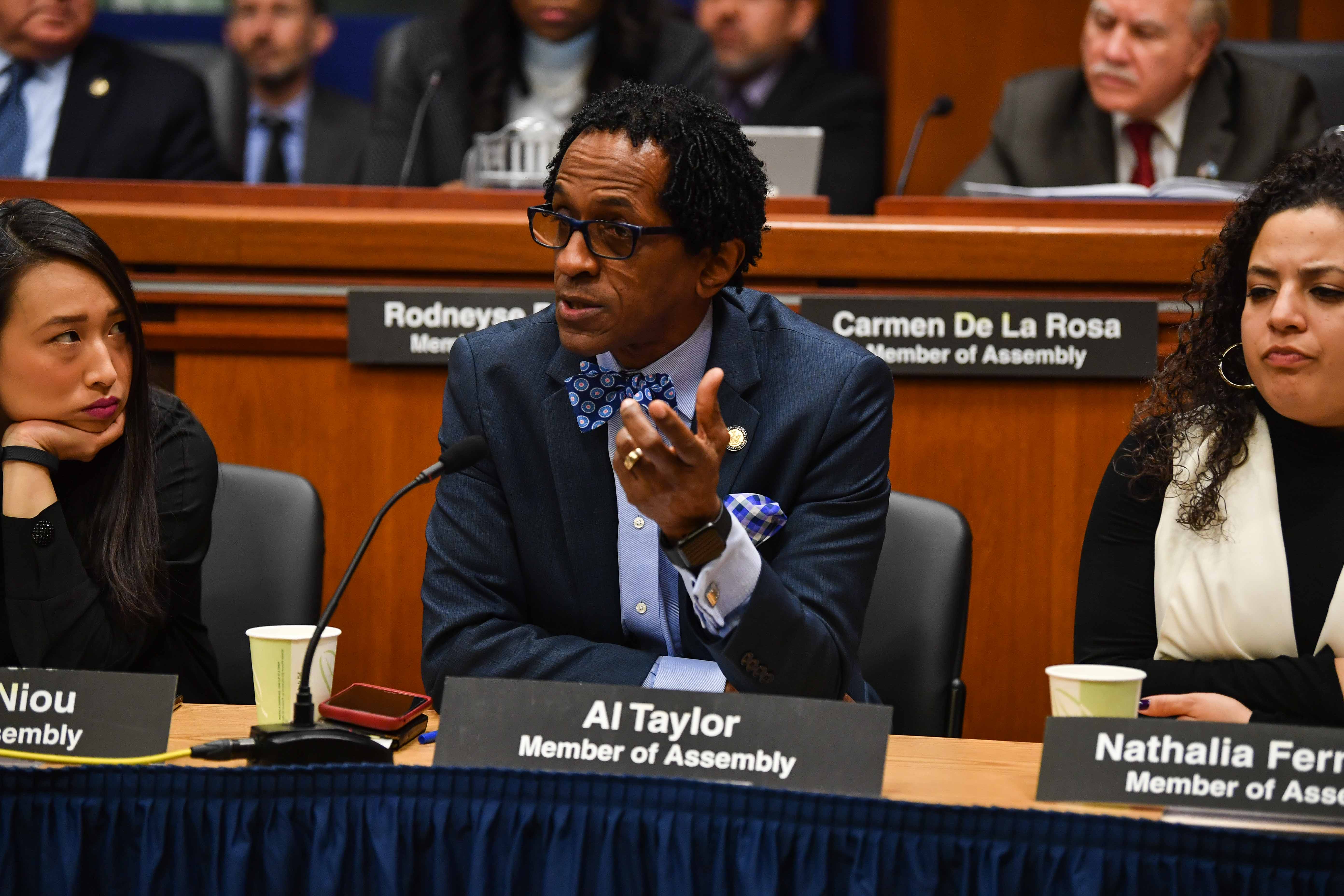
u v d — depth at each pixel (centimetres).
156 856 423
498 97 1277
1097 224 837
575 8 1263
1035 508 827
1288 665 554
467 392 586
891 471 828
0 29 1284
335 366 838
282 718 499
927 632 661
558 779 420
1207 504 583
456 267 825
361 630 842
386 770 425
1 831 426
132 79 1305
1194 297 624
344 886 423
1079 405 821
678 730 432
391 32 1337
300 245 827
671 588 563
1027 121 1245
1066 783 422
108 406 578
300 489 711
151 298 834
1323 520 579
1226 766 415
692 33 1327
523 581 580
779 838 409
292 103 1672
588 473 564
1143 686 573
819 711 426
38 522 570
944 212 872
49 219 573
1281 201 570
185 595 635
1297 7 1773
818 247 822
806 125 1551
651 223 513
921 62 1784
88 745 452
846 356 573
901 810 403
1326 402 559
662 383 556
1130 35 1181
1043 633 830
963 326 809
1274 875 385
